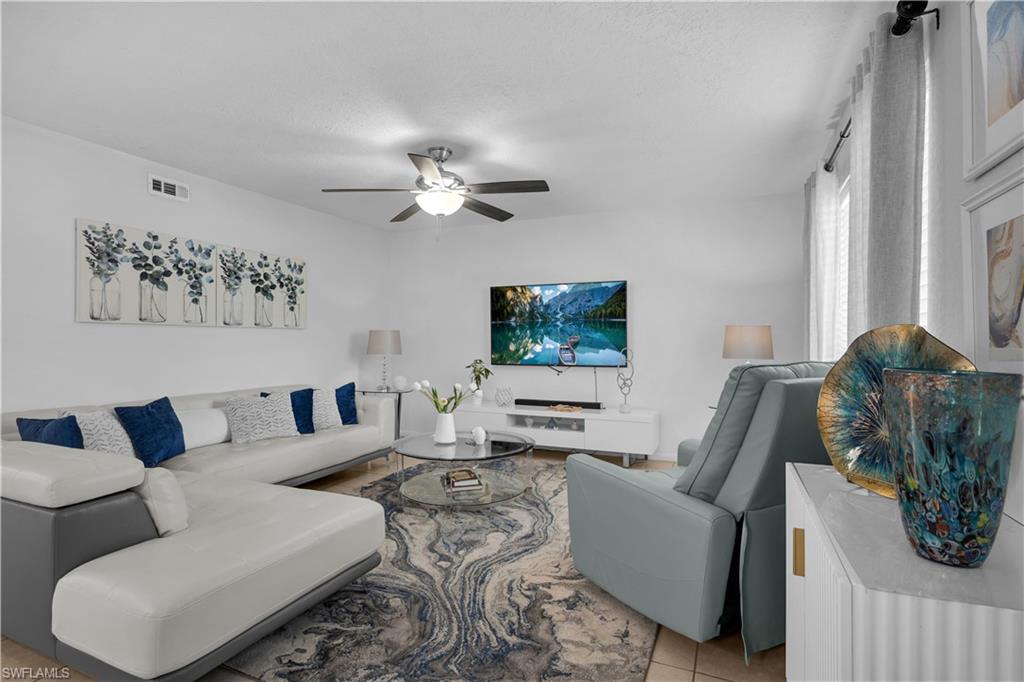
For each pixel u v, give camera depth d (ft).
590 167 12.44
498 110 9.34
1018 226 3.85
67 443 8.65
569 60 7.72
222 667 5.70
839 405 4.57
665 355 16.17
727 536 5.50
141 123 9.91
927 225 5.89
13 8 6.41
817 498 4.17
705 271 15.71
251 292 14.39
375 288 19.35
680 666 5.74
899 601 2.73
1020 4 3.75
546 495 12.19
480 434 11.83
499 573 7.99
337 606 7.01
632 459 16.28
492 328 18.31
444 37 7.13
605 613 6.80
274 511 6.96
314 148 11.17
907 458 3.18
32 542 5.25
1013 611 2.58
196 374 12.98
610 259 16.89
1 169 9.55
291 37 7.12
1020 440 3.76
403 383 18.34
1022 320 3.79
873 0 6.30
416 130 10.22
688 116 9.61
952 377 2.97
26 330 9.89
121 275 11.36
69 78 8.21
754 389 5.57
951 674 2.66
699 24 6.84
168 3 6.37
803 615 4.11
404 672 5.62
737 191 14.48
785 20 6.75
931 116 5.79
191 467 9.94
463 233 19.01
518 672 5.61
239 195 14.10
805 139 10.68
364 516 7.18
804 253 12.66
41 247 10.09
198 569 5.23
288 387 14.82
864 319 7.04
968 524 2.95
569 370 17.40
